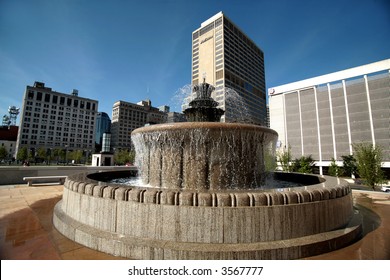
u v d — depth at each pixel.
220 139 5.44
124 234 3.71
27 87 87.69
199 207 3.48
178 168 5.57
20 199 7.80
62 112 97.00
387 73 46.66
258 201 3.55
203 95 7.57
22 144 85.25
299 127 58.78
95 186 4.21
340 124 52.12
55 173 13.66
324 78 55.91
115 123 108.06
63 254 3.47
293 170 33.91
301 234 3.70
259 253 3.20
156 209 3.59
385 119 46.12
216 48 57.22
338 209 4.34
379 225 5.14
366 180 17.84
